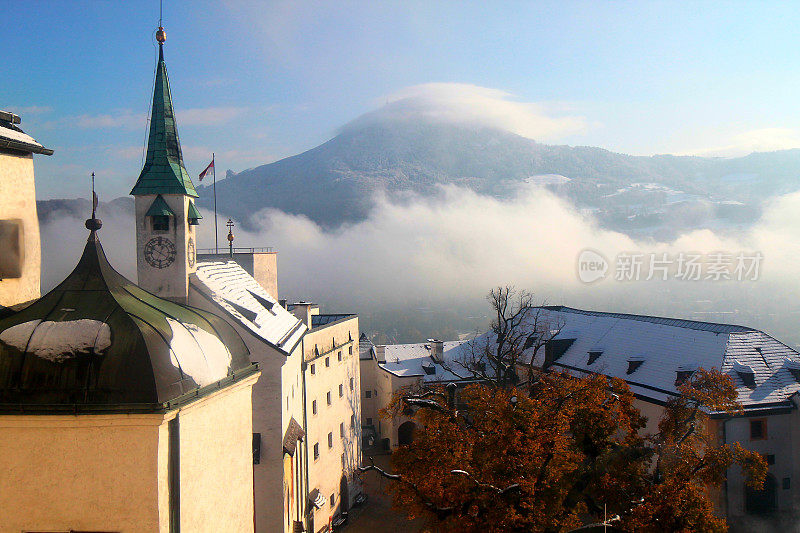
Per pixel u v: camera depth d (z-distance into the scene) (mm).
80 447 15211
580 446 31531
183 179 35562
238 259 53750
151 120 35719
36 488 15242
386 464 70375
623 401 34000
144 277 35156
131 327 16328
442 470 27672
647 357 57781
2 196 19578
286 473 35844
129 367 15609
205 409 17562
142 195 34906
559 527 26141
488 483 26781
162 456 15492
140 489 15258
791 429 46156
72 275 17781
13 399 15180
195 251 37094
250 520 20750
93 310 16766
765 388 47500
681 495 28469
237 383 19203
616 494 29766
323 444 49344
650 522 27969
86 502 15234
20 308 17906
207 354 18328
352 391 60750
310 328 50625
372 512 56594
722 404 33688
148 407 15172
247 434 20641
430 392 35125
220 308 35406
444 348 85812
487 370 72188
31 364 15484
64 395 15219
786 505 45719
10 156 19984
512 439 27516
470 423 32156
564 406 31375
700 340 54406
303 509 41781
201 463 17297
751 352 50375
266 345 34938
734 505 44625
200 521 17203
